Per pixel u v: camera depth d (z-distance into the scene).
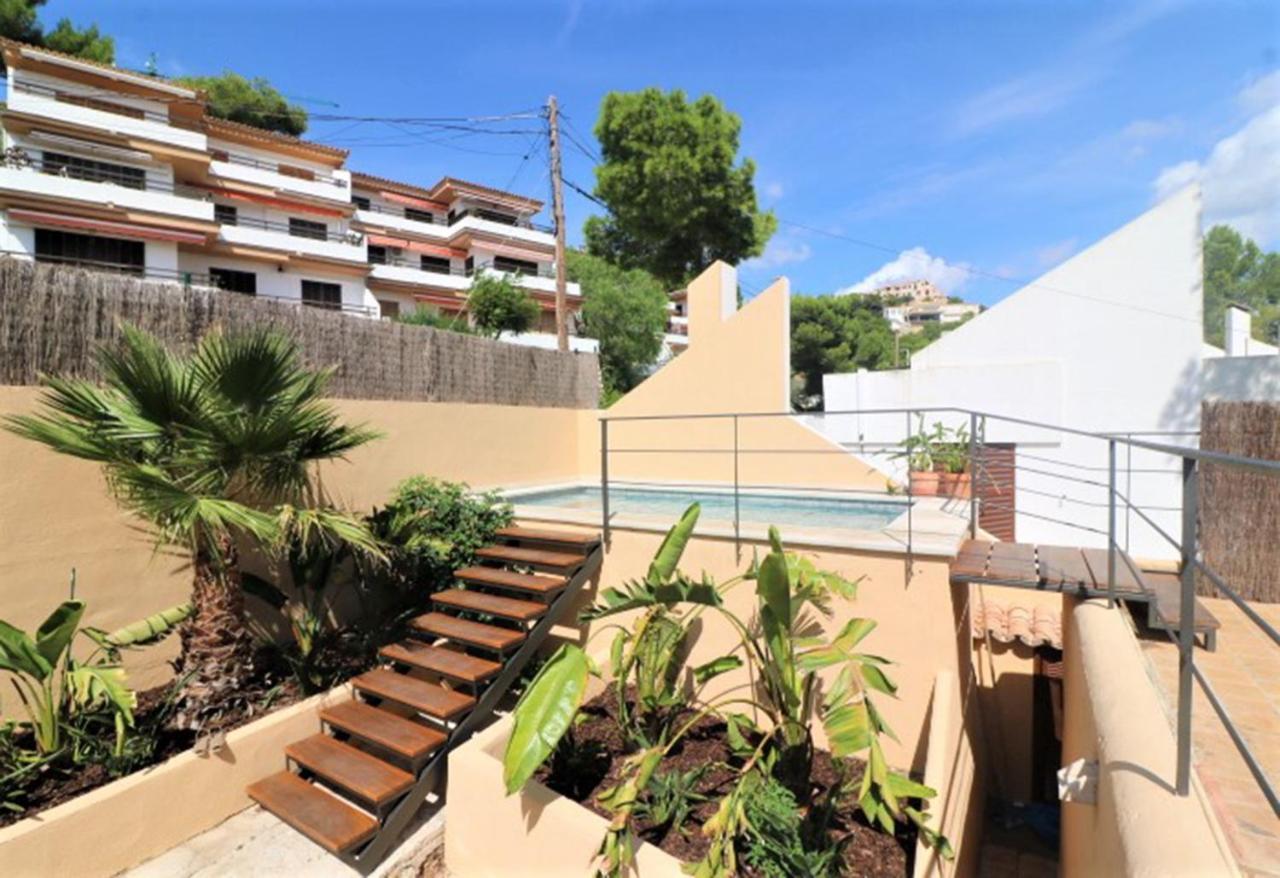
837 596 4.92
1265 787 1.48
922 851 3.44
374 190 31.84
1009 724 6.29
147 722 4.47
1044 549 5.34
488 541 6.49
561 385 10.48
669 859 3.21
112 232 18.64
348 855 3.75
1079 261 11.19
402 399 7.71
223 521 4.21
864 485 8.47
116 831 3.70
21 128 18.77
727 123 23.42
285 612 5.90
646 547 5.83
